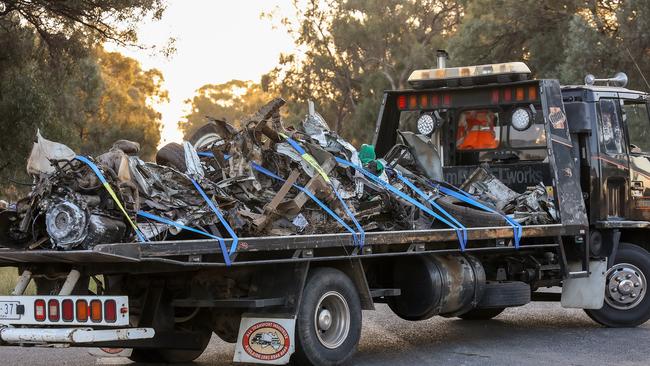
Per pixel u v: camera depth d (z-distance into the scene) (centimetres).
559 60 3912
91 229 679
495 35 4066
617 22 3362
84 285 751
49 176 704
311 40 6412
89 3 2341
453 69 1162
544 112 1093
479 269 998
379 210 922
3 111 2386
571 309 1359
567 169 1096
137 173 732
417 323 1205
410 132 1121
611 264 1141
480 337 1075
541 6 3897
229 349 1006
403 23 6162
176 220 732
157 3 2377
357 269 864
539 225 1039
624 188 1167
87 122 4706
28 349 998
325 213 864
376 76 6041
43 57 2464
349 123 6469
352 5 6197
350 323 848
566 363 891
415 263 948
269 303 783
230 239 720
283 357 788
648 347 997
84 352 977
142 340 793
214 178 850
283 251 776
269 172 863
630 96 1193
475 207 1039
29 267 761
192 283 799
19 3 2325
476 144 1207
